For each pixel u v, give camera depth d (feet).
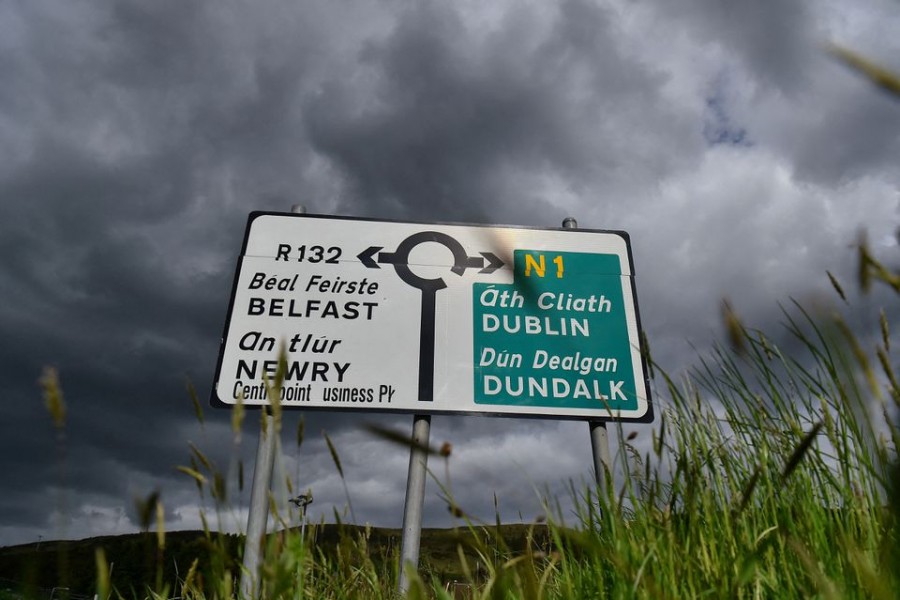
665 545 5.95
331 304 17.81
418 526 15.08
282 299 17.79
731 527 6.26
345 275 18.29
